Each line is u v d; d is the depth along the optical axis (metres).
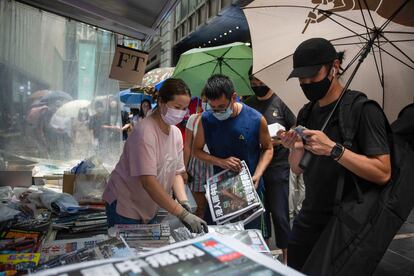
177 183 1.78
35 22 2.73
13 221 1.63
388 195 1.23
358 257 1.19
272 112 2.77
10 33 2.55
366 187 1.29
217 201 1.79
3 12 2.50
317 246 1.28
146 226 1.43
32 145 2.79
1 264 1.16
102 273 0.65
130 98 6.34
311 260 1.26
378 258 1.21
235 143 2.03
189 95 1.51
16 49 2.61
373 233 1.20
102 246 1.15
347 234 1.22
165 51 17.44
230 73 3.79
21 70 2.67
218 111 1.92
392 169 1.27
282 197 2.67
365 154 1.27
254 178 1.98
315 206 1.50
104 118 3.25
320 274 1.21
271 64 1.73
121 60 2.53
